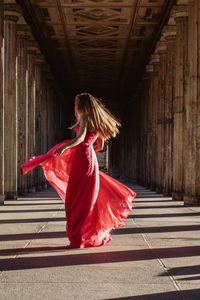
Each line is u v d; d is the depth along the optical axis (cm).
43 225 858
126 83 3969
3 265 493
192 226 854
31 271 466
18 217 1011
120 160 4647
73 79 3847
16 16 1706
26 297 373
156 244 640
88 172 613
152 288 405
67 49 2781
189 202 1379
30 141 2288
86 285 414
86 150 622
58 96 3828
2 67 1467
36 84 2570
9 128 1705
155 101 2547
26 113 1994
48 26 2325
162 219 982
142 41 2559
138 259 531
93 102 638
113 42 2583
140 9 1988
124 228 820
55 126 3628
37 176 2558
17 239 680
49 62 2900
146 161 2867
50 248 600
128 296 378
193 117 1402
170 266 496
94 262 511
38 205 1384
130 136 4109
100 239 621
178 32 1673
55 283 420
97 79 3828
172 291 395
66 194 618
